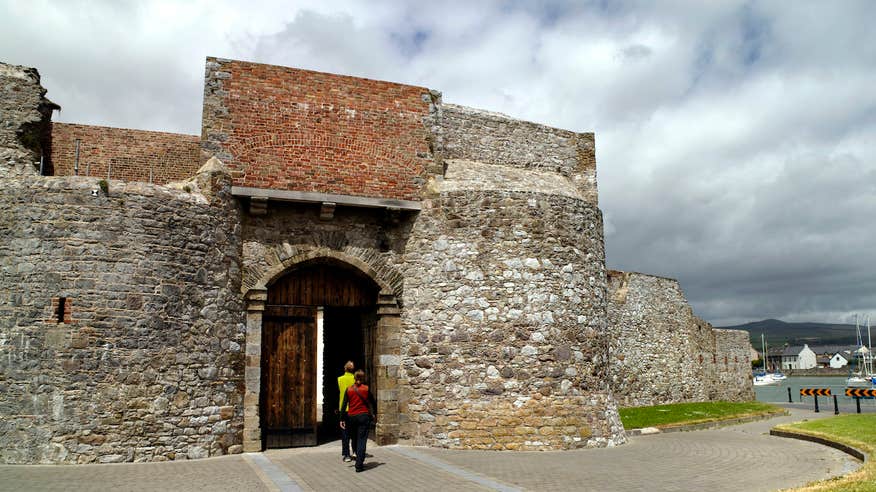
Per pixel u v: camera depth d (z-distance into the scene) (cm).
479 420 1498
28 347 1209
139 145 1591
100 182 1281
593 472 1177
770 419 2742
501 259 1572
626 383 2888
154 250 1305
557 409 1538
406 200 1591
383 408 1523
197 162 1633
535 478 1102
